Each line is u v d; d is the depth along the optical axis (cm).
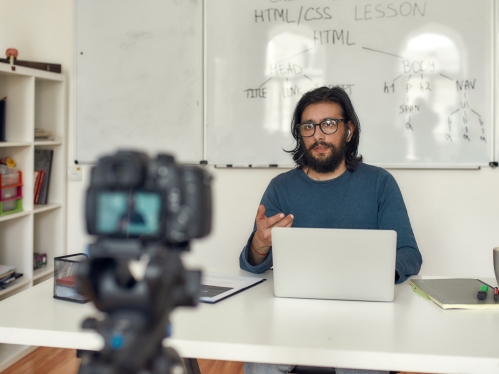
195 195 55
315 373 139
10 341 110
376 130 255
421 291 138
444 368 96
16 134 267
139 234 56
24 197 269
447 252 254
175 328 110
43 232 296
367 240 128
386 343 102
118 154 54
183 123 276
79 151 291
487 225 249
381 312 123
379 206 184
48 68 281
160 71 278
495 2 240
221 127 272
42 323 113
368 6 252
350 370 133
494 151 245
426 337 105
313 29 259
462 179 250
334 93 191
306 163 195
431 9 246
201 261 279
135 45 280
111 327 54
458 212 252
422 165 251
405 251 161
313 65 260
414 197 256
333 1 255
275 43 263
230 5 267
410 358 96
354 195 185
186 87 275
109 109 286
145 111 281
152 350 54
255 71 266
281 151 266
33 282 279
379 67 253
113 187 55
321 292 133
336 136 184
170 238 56
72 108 292
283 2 261
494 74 242
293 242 132
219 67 270
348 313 122
